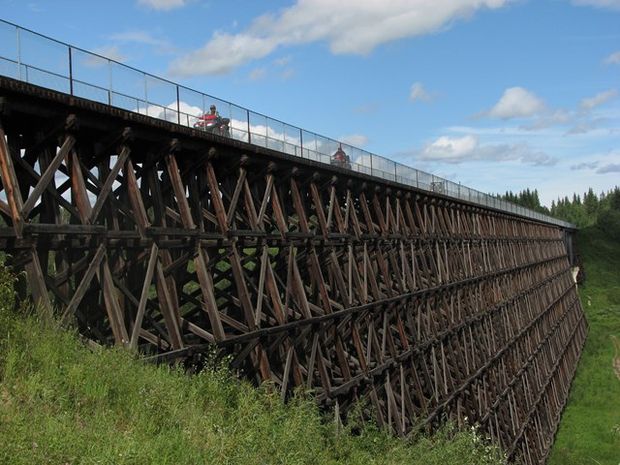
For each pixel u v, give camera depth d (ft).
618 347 190.90
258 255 44.98
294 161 49.24
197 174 42.16
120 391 26.66
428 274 75.87
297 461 28.25
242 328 41.16
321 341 50.85
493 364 93.97
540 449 105.29
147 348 37.81
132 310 38.06
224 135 43.50
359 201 64.03
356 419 50.62
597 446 108.27
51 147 32.07
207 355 38.29
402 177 79.30
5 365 24.72
